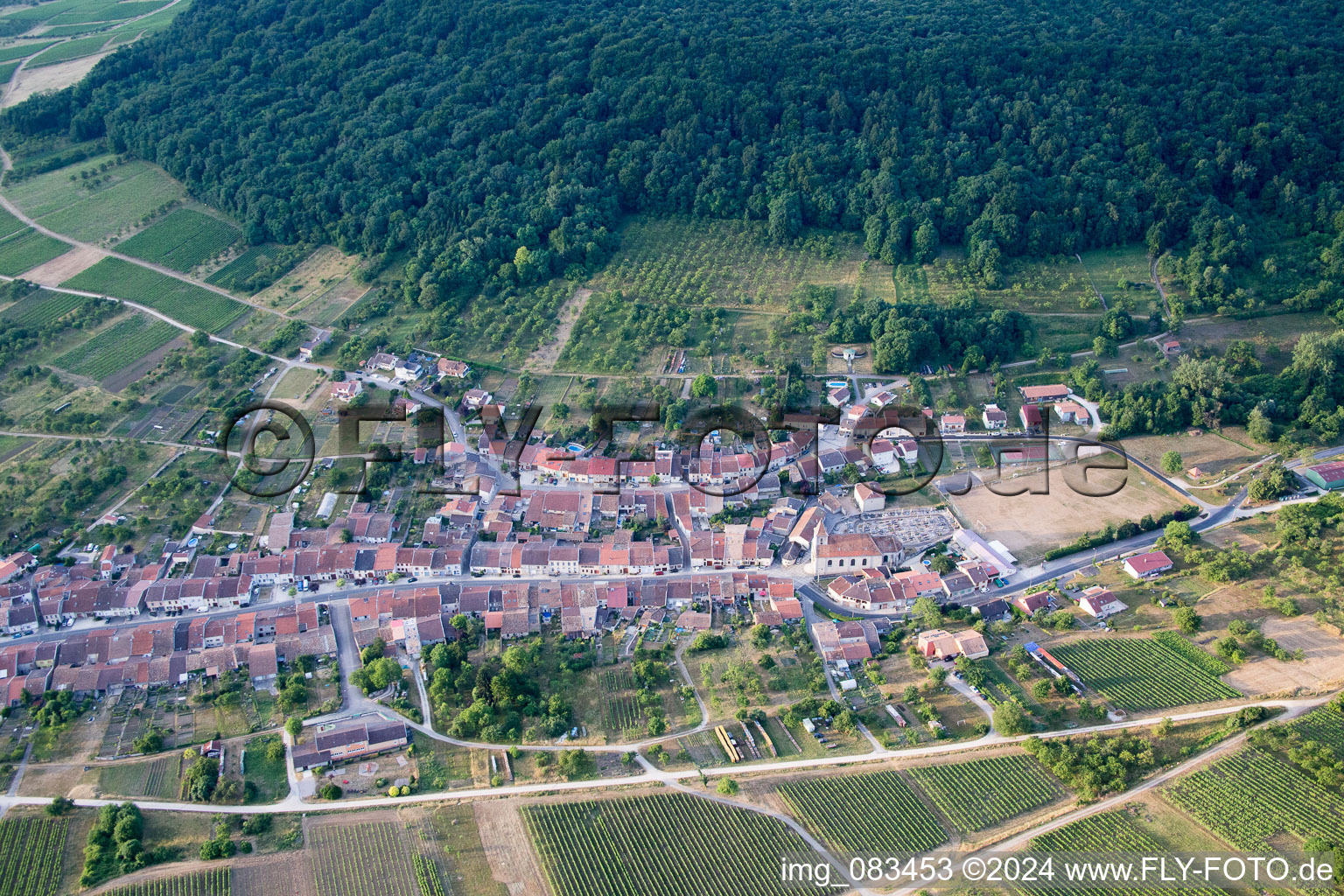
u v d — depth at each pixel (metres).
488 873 188.88
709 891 183.50
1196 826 189.00
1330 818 187.50
